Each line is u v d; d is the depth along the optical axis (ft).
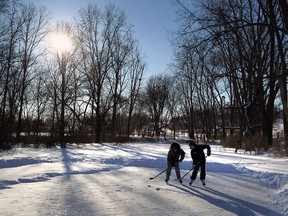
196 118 205.36
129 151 85.61
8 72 99.66
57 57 119.44
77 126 141.59
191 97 185.16
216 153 81.20
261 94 87.30
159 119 211.41
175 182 38.17
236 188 34.68
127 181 38.01
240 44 86.84
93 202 27.20
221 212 25.04
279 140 99.81
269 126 90.43
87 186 34.22
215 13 48.42
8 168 46.29
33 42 117.91
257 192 32.63
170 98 207.82
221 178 41.19
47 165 50.19
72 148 93.25
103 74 132.36
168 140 169.27
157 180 39.29
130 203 27.14
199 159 36.52
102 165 51.75
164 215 23.75
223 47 67.21
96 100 131.44
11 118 110.22
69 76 122.52
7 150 76.33
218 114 208.23
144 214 23.89
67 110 132.36
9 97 110.73
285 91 66.59
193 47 44.01
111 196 29.66
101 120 136.26
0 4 65.05
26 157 57.57
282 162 55.77
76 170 45.14
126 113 188.44
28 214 23.29
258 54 83.71
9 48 98.32
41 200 27.53
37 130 120.06
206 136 186.09
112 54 133.28
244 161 58.03
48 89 128.06
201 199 29.32
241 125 101.19
